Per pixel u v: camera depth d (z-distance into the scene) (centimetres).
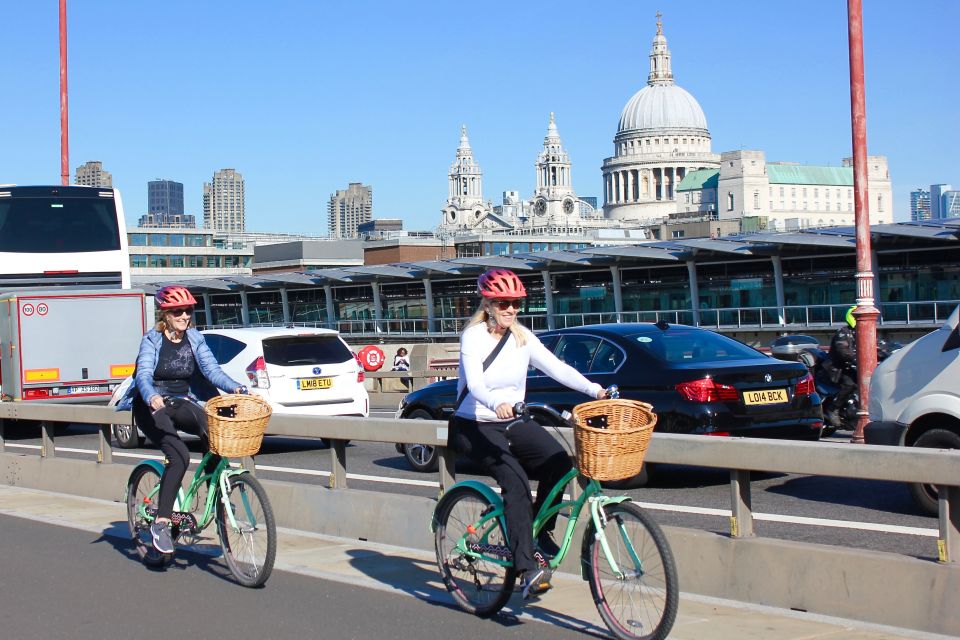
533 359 647
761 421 1129
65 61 3130
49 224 2200
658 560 579
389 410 2475
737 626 634
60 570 839
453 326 6762
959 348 949
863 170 1526
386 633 642
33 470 1333
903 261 4872
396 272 6450
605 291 6081
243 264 13212
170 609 710
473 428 643
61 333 2066
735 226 14075
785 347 2269
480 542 662
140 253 12775
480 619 669
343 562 848
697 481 1216
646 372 1154
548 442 638
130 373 2109
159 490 823
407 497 928
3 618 696
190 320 804
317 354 1628
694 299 5609
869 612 636
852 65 1548
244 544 768
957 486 605
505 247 12688
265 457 1603
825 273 5166
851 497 1079
